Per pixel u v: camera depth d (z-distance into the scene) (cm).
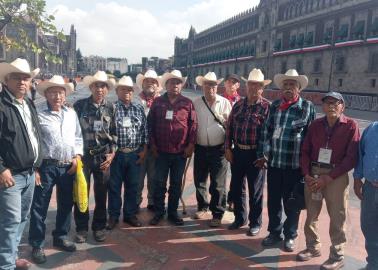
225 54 9312
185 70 12575
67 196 454
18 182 371
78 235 489
